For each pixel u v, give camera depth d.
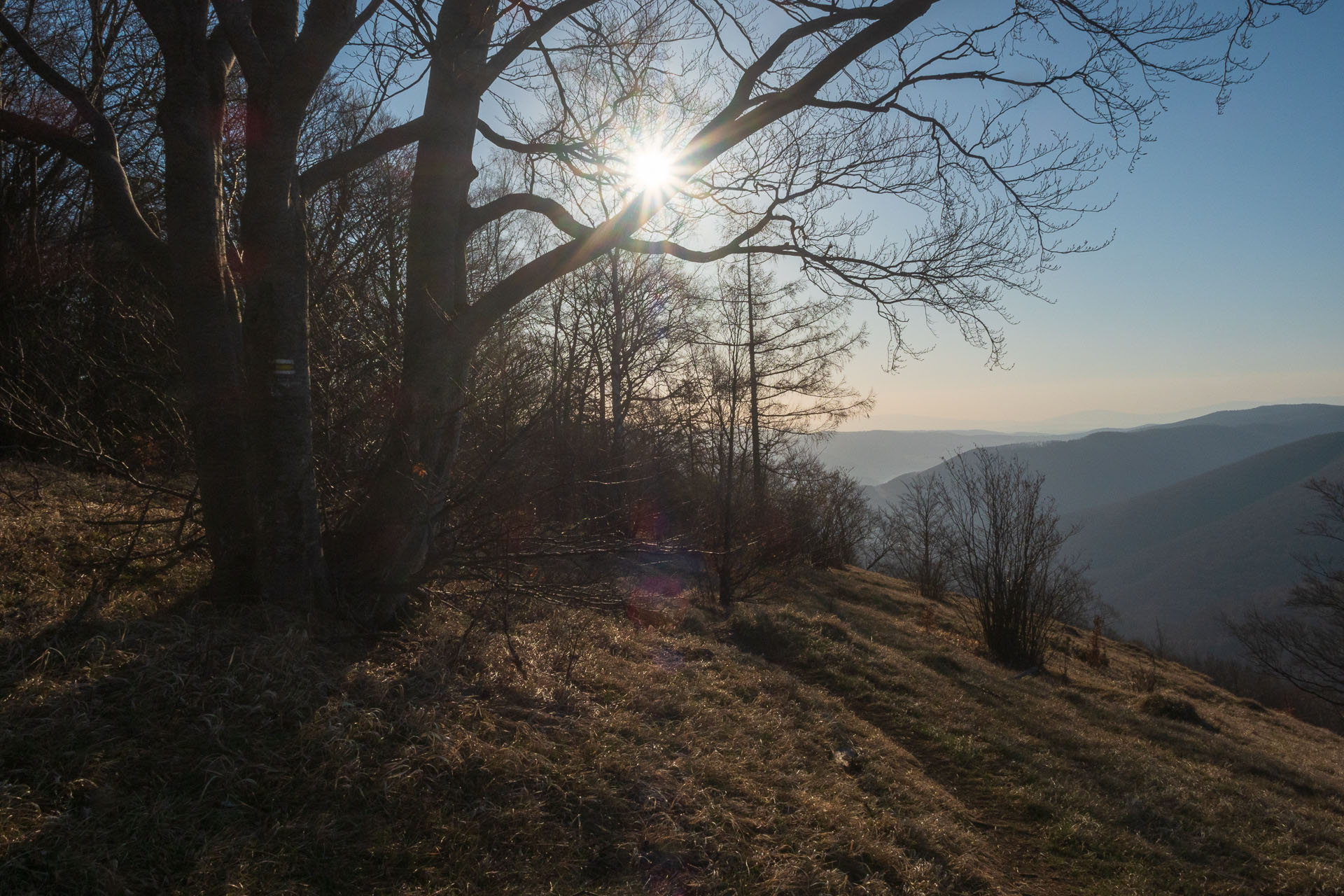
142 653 3.62
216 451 4.48
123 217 4.49
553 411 5.17
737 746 5.41
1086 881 5.33
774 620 11.58
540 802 3.59
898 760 6.77
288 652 3.96
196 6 4.34
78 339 7.16
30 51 4.38
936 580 22.84
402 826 3.18
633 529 7.98
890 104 5.94
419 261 5.06
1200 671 53.44
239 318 4.73
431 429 4.94
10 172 8.50
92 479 7.01
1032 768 7.43
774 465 17.95
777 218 5.99
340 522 5.19
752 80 5.27
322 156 10.66
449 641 5.06
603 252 5.22
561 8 5.12
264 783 3.15
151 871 2.59
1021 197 6.33
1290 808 8.19
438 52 5.09
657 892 3.31
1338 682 28.84
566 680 5.36
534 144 6.14
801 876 3.73
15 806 2.62
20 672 3.31
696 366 15.47
